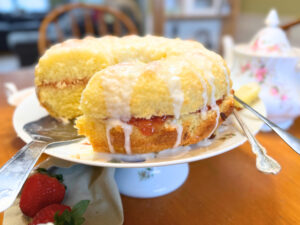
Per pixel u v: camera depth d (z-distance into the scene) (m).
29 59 1.08
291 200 0.19
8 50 1.50
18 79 0.45
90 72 0.26
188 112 0.19
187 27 0.78
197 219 0.18
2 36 1.46
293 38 0.62
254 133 0.20
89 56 0.25
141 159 0.18
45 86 0.27
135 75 0.18
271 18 0.30
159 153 0.19
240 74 0.30
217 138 0.20
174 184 0.20
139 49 0.26
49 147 0.19
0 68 1.22
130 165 0.16
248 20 0.78
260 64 0.28
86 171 0.20
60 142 0.20
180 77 0.18
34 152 0.18
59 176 0.19
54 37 1.08
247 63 0.29
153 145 0.19
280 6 0.67
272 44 0.29
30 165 0.17
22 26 1.46
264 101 0.27
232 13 0.74
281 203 0.19
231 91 0.23
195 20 0.78
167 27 0.76
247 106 0.23
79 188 0.19
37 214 0.16
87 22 0.72
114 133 0.18
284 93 0.27
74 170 0.20
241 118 0.22
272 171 0.17
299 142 0.19
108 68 0.19
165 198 0.19
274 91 0.27
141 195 0.19
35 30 1.46
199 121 0.20
